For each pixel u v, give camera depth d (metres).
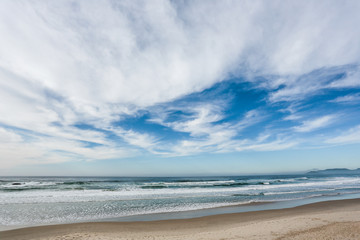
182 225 10.37
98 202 16.31
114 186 30.27
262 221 10.91
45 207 14.10
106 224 10.38
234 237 7.46
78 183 35.38
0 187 26.02
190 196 20.17
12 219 11.10
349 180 49.38
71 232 8.91
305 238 7.01
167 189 26.66
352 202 17.20
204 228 9.80
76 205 14.98
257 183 38.81
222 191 24.67
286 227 8.67
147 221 11.12
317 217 10.59
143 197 19.17
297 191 25.08
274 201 17.84
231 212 13.50
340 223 9.02
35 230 9.17
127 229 9.55
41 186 28.02
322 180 50.75
